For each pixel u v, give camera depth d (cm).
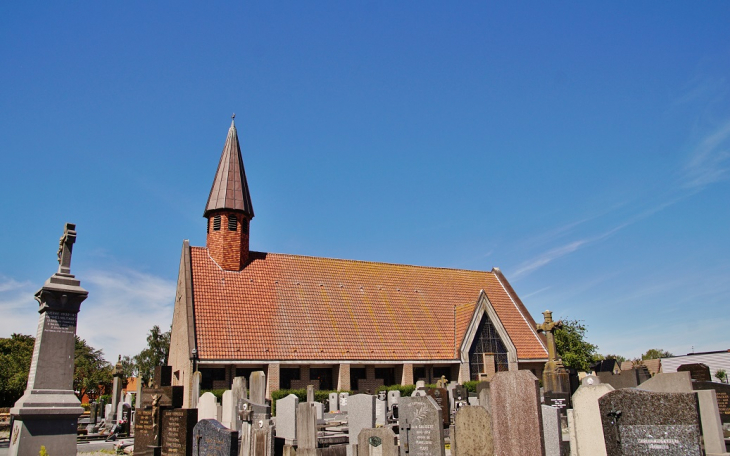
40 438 1842
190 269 4222
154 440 1892
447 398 2573
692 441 1099
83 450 2702
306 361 3950
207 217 4606
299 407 2225
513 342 4944
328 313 4419
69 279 2008
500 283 5791
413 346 4469
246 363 3756
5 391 5834
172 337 4488
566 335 5412
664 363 6084
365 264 5153
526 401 1394
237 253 4444
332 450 1922
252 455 1809
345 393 3628
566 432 2167
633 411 1170
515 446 1403
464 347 4522
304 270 4747
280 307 4272
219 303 4066
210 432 1623
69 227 2062
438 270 5541
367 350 4241
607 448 1199
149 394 2028
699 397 1521
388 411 2909
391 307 4778
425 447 1678
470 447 1534
